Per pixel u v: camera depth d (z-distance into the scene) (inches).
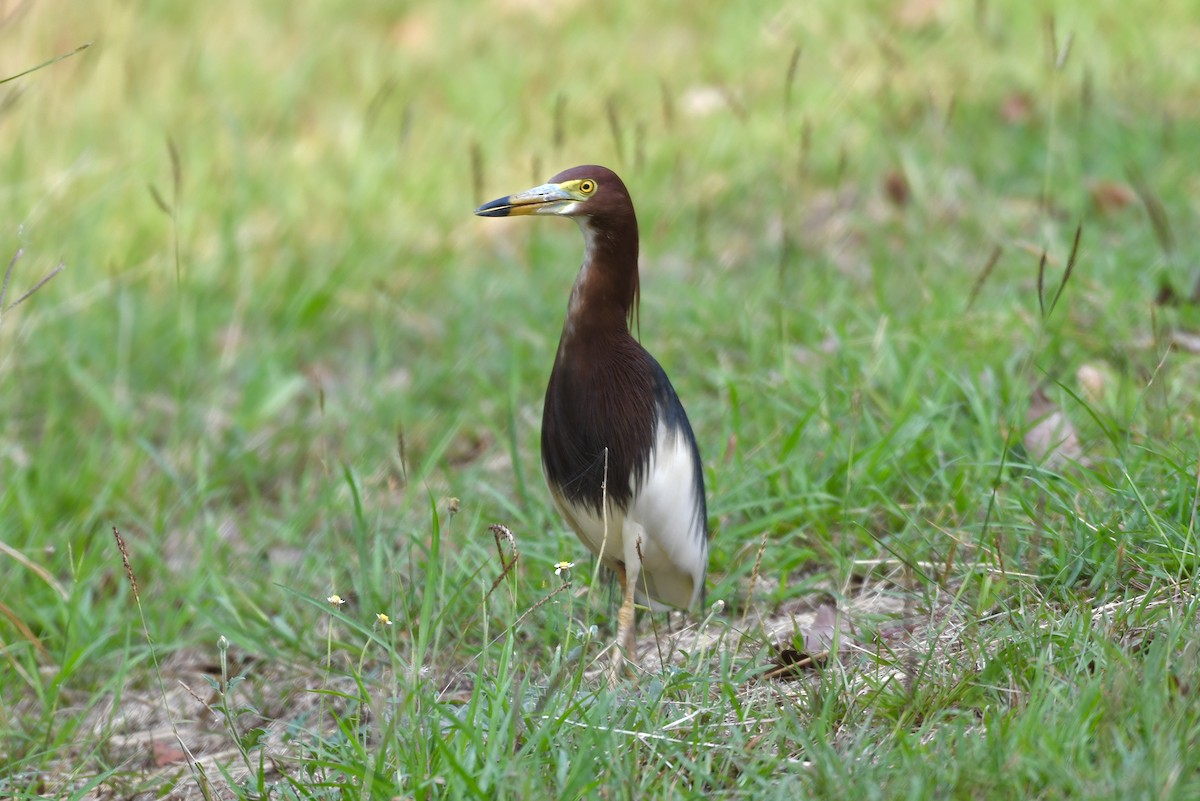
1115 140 528.1
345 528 386.3
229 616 351.6
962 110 581.0
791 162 568.1
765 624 304.5
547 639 302.2
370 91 715.4
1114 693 225.5
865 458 340.8
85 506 409.7
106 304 524.7
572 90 679.1
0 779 286.8
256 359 491.5
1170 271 402.3
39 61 711.1
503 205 281.3
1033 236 465.1
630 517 283.7
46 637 354.9
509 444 404.8
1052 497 302.7
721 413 391.2
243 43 787.4
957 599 277.3
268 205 611.8
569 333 285.4
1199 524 278.7
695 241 519.5
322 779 252.8
